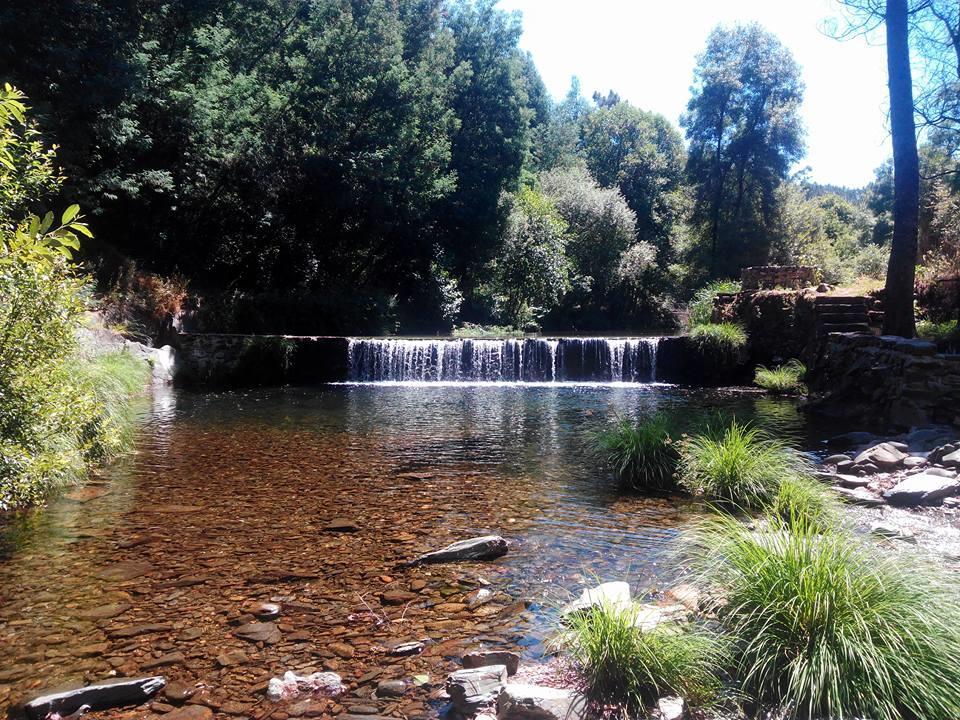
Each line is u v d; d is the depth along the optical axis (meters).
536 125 50.25
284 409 12.48
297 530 5.45
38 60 14.98
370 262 30.45
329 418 11.41
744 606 3.13
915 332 12.11
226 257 25.50
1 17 14.15
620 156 50.47
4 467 4.69
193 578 4.44
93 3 16.19
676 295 38.00
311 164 25.55
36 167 5.24
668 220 45.88
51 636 3.61
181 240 22.80
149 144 17.91
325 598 4.13
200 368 16.44
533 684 3.01
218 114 21.20
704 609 3.40
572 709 2.70
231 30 24.09
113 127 16.33
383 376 18.59
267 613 3.89
